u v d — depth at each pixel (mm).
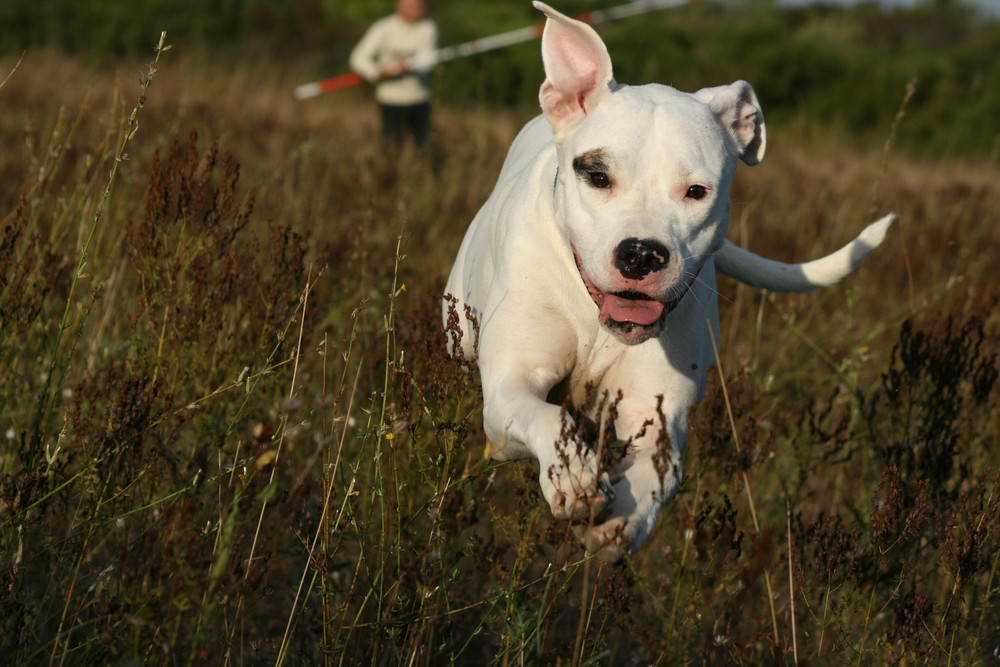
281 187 6113
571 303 2992
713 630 2809
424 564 2660
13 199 5523
